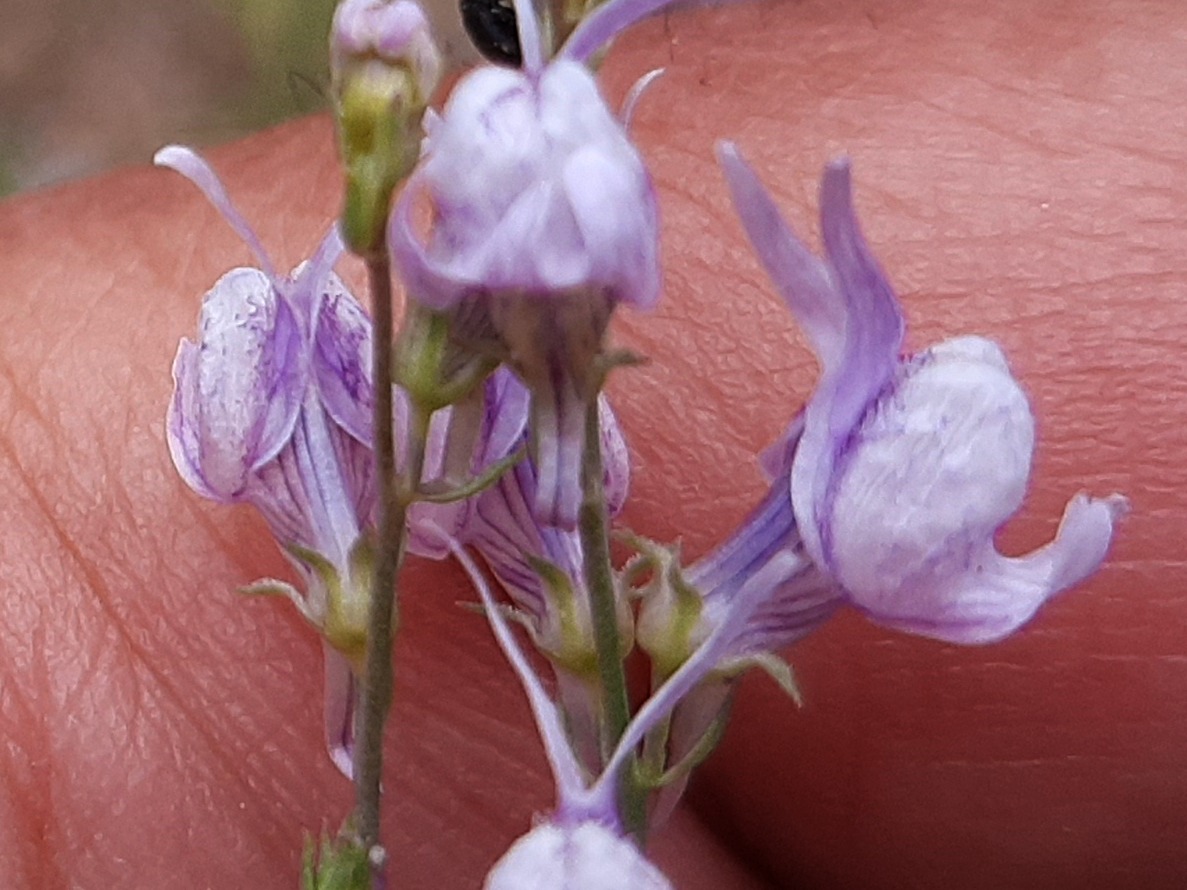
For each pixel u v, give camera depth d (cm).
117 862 8
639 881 5
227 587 8
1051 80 9
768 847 9
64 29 18
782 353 8
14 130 17
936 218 9
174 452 7
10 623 8
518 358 5
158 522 8
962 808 8
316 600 6
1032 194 9
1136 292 8
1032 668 8
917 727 8
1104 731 8
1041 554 6
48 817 8
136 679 8
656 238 5
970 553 6
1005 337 8
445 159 5
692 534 8
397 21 5
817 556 6
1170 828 8
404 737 8
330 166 10
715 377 8
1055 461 8
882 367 6
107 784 8
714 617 6
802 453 6
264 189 9
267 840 8
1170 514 8
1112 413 8
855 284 6
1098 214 8
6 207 10
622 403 8
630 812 6
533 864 5
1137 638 8
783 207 9
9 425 9
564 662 6
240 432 6
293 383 6
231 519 8
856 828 9
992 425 6
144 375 9
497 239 5
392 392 6
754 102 9
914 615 6
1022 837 8
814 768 9
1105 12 9
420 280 5
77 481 8
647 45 9
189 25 17
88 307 9
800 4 10
